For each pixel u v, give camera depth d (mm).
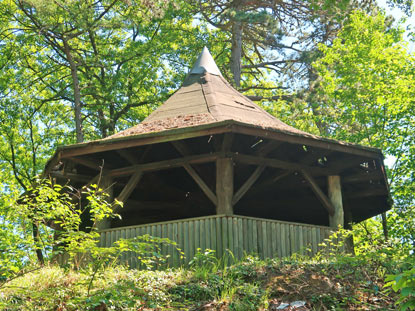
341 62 21188
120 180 15945
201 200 16766
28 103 25984
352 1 20516
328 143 12258
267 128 11391
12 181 27469
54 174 13594
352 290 8172
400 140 19594
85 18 23328
